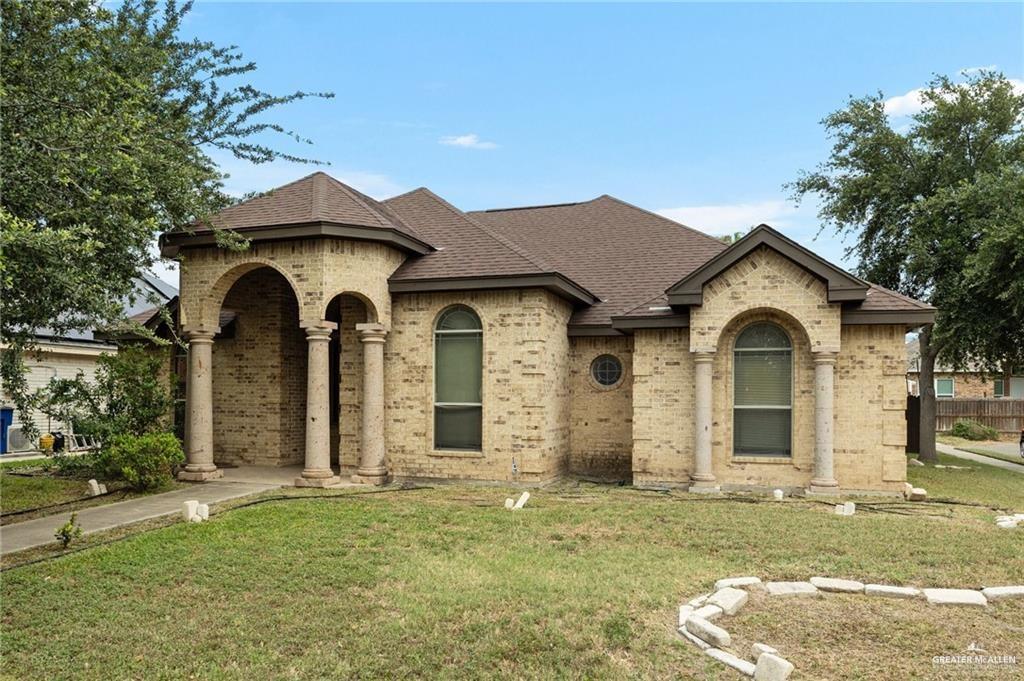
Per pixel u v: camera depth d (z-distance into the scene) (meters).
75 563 8.06
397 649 5.80
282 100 14.41
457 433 14.23
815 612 6.64
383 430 14.27
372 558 8.26
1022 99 20.56
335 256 13.39
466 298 14.06
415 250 14.69
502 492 12.86
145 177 9.46
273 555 8.37
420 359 14.27
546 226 20.06
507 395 13.81
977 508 11.88
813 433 13.07
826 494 12.63
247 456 16.70
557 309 14.86
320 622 6.34
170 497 12.23
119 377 13.88
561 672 5.43
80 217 8.48
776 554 8.45
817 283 12.73
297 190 14.62
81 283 8.02
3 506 11.62
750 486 13.38
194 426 14.16
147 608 6.71
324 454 13.42
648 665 5.53
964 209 19.55
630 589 7.10
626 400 15.49
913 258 20.89
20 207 8.16
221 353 16.98
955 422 36.84
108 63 10.56
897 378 12.88
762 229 12.74
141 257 9.98
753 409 13.55
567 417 15.65
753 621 6.39
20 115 8.23
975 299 19.67
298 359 17.17
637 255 17.94
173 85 13.52
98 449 14.00
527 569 7.80
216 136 13.70
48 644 5.97
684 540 9.11
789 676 5.30
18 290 8.05
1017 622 6.44
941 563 8.11
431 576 7.56
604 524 10.01
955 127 20.98
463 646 5.85
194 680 5.36
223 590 7.20
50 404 10.15
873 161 22.00
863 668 5.51
